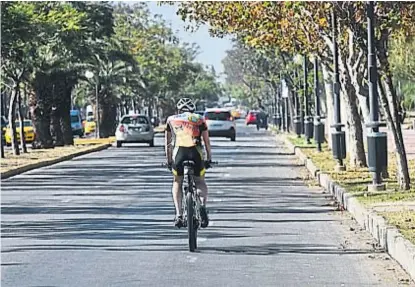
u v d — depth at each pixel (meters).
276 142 123.56
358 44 50.53
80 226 37.16
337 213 41.38
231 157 87.88
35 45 81.88
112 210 43.00
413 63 104.38
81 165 79.00
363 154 63.16
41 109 103.94
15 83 87.69
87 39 102.88
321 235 34.28
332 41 59.88
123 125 114.31
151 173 68.06
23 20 70.06
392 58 102.81
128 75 142.75
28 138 127.75
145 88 180.50
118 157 91.06
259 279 25.56
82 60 97.62
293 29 64.25
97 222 38.41
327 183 52.53
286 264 27.98
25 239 33.56
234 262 28.36
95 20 108.06
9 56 72.06
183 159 30.70
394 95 45.94
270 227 36.56
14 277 26.08
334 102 66.06
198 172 30.86
